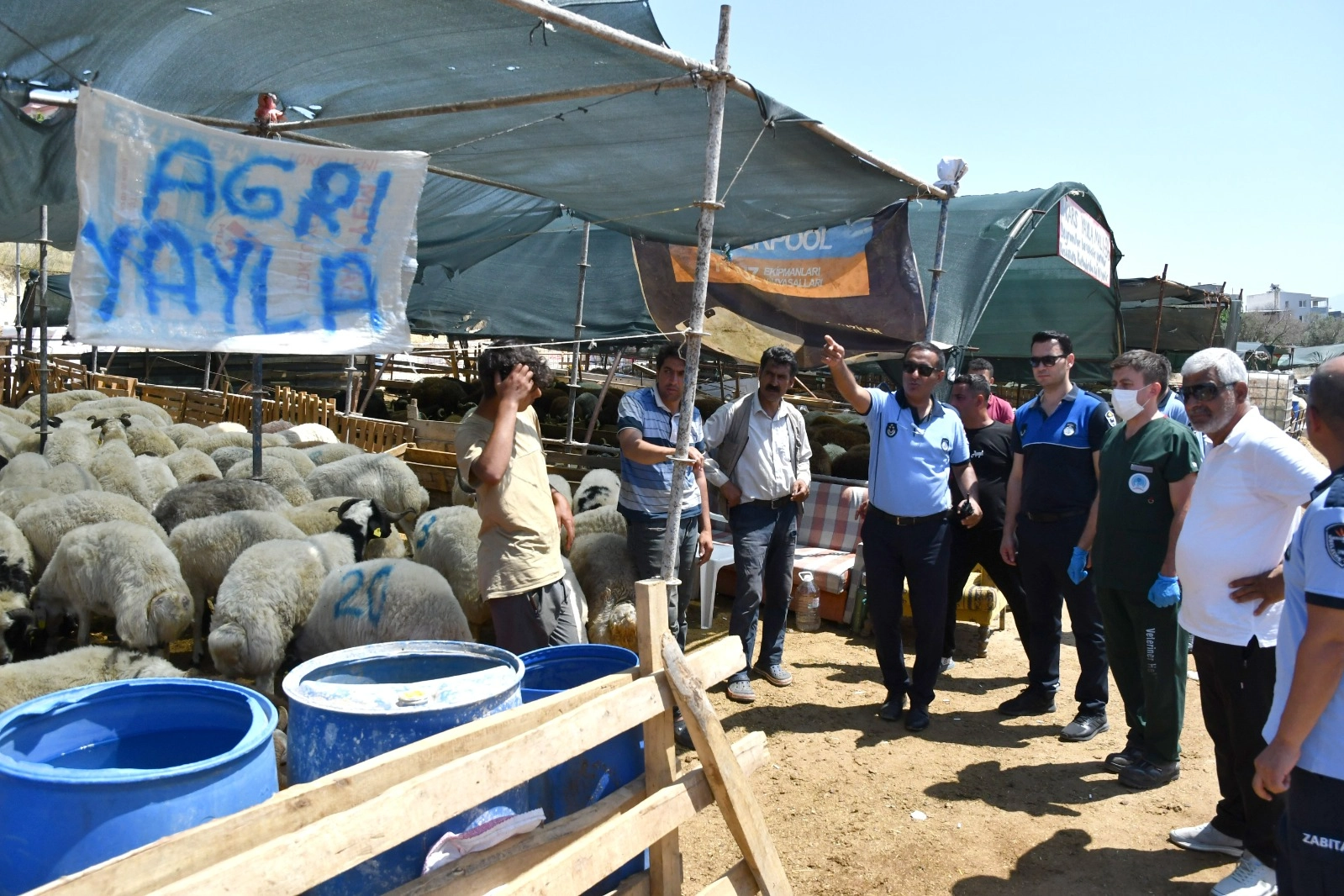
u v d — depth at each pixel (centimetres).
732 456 511
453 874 202
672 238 715
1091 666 488
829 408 1769
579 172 556
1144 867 366
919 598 486
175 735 242
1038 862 367
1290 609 252
